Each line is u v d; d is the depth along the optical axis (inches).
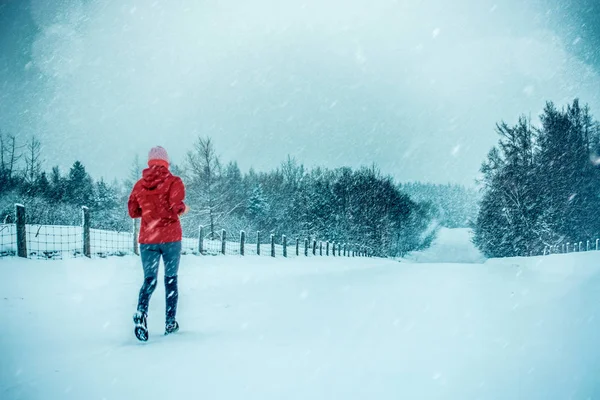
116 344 152.8
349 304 257.6
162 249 173.0
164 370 119.3
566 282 394.6
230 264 617.6
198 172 1291.8
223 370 119.5
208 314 220.8
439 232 5408.5
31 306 228.4
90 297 272.1
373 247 2301.9
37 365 124.5
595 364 123.1
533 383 107.2
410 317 208.5
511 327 179.9
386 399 96.7
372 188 2400.3
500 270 642.8
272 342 154.9
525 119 1513.3
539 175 1466.5
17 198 1408.7
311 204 2429.9
